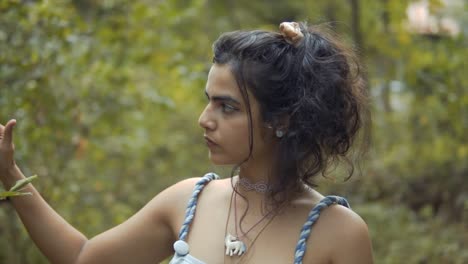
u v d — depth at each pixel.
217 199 2.35
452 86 6.41
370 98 2.48
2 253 5.07
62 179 5.22
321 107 2.18
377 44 7.71
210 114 2.21
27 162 4.62
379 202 8.73
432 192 8.70
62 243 2.44
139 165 7.68
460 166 8.46
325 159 2.26
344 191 8.69
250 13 10.88
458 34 6.68
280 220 2.23
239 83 2.16
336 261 2.17
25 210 2.43
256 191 2.27
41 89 4.51
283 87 2.17
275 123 2.19
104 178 6.27
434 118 7.34
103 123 5.52
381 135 9.11
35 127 4.59
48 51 4.41
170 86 6.38
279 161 2.22
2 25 4.30
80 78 5.09
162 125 8.46
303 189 2.30
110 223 5.98
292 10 11.24
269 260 2.17
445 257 6.76
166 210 2.41
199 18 8.62
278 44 2.20
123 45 5.37
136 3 5.30
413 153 8.52
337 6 10.59
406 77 6.69
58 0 4.77
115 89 5.47
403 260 6.89
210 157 2.24
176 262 2.25
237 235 2.24
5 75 4.25
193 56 7.41
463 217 8.04
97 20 5.23
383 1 7.87
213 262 2.22
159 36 5.57
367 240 2.20
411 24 7.96
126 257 2.44
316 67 2.20
